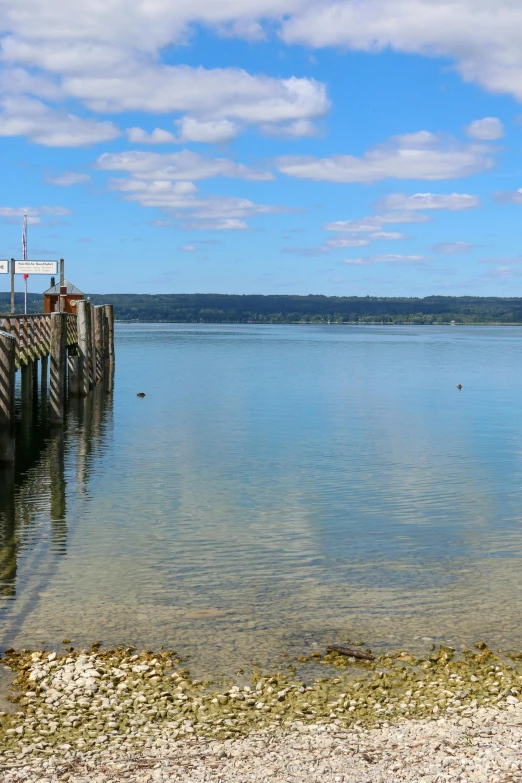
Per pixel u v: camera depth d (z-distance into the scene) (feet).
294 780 24.95
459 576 46.62
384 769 25.49
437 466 80.59
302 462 82.23
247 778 25.16
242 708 30.40
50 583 44.62
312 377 197.47
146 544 52.47
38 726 28.81
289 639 37.17
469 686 32.40
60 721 29.19
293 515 60.54
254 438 97.86
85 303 131.95
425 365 249.96
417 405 136.67
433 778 24.73
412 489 69.77
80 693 31.30
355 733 28.32
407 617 40.11
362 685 32.37
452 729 28.43
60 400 101.65
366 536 55.06
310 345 404.57
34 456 83.35
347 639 37.27
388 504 64.34
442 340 520.01
